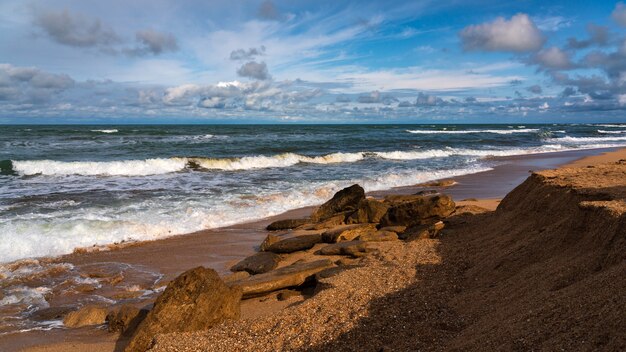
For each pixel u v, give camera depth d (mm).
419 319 5797
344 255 9875
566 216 7914
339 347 5238
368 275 7609
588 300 4418
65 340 6379
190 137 51719
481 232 9625
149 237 11766
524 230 8516
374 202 12852
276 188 18562
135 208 14258
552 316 4457
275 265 9383
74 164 22484
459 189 18672
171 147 36656
